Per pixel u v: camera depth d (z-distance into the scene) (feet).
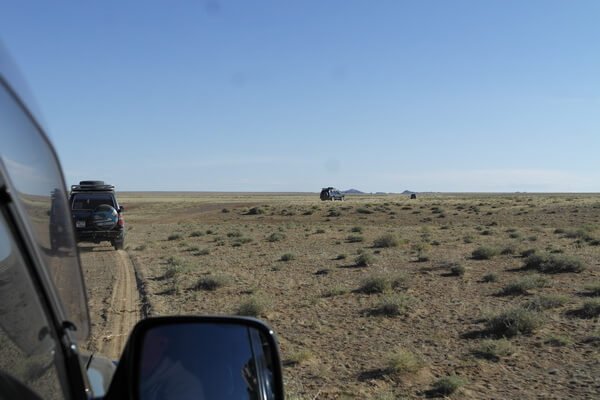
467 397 26.58
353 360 32.32
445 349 34.55
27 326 6.63
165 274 62.34
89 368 9.87
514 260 74.90
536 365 31.27
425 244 92.02
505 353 33.14
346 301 49.06
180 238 118.21
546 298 45.98
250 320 9.32
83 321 8.14
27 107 6.19
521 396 26.66
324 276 63.41
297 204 276.62
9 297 6.53
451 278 60.75
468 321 41.29
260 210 214.07
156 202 369.91
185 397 8.64
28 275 6.44
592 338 35.83
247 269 69.31
